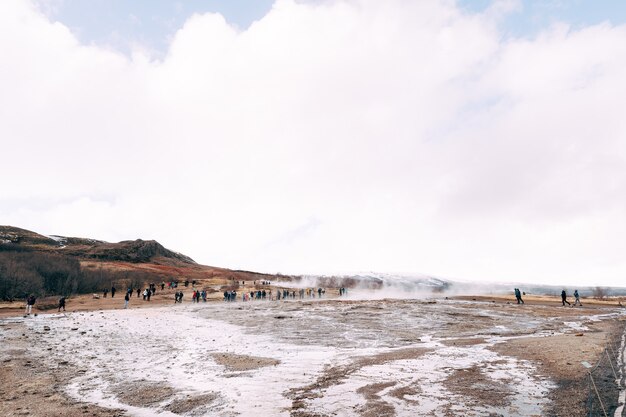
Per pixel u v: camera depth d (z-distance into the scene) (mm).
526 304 49719
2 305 46844
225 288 81812
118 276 93562
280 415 10227
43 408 11281
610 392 10523
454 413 9797
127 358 18109
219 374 14930
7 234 140000
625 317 35062
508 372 13891
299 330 27078
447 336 24625
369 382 13125
